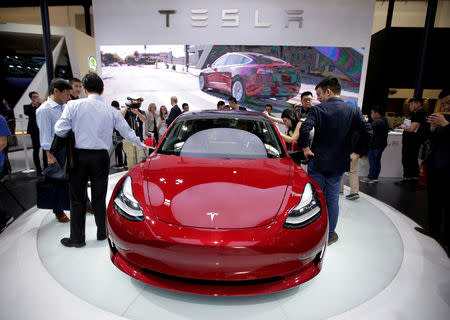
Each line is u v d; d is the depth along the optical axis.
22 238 2.14
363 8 5.04
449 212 2.10
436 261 1.95
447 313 1.43
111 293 1.53
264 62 5.35
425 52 5.07
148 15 5.20
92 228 2.32
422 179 2.52
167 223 1.28
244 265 1.23
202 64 5.58
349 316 1.39
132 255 1.34
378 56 8.08
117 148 4.85
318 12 5.07
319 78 5.37
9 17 9.01
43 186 2.11
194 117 2.37
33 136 4.05
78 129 1.85
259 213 1.33
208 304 1.46
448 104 2.01
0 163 2.46
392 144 4.63
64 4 8.38
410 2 7.52
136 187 1.52
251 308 1.44
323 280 1.70
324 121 1.94
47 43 5.23
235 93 5.65
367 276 1.75
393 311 1.44
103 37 5.32
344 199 3.37
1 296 1.48
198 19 5.18
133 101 2.70
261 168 1.72
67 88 2.12
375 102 8.27
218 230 1.24
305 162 2.15
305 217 1.38
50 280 1.62
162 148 2.04
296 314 1.40
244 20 5.14
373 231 2.43
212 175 1.60
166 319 1.35
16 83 10.05
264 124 2.31
